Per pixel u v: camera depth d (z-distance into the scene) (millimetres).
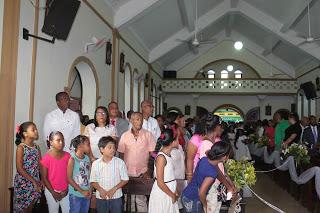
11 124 5160
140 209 5426
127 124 6730
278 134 10195
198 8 15383
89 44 8484
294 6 13039
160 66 21344
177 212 4168
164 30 15562
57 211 4535
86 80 9281
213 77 23359
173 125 6465
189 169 4887
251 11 16219
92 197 5324
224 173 4645
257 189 9430
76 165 4578
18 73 5438
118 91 11445
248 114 23000
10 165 5129
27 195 4289
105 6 10047
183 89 22391
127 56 12773
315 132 9461
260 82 22000
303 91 20078
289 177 8930
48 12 6121
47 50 6434
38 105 6094
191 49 21484
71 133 5457
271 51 21172
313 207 6961
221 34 22594
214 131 4707
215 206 4125
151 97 18312
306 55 17656
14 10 5242
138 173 5375
